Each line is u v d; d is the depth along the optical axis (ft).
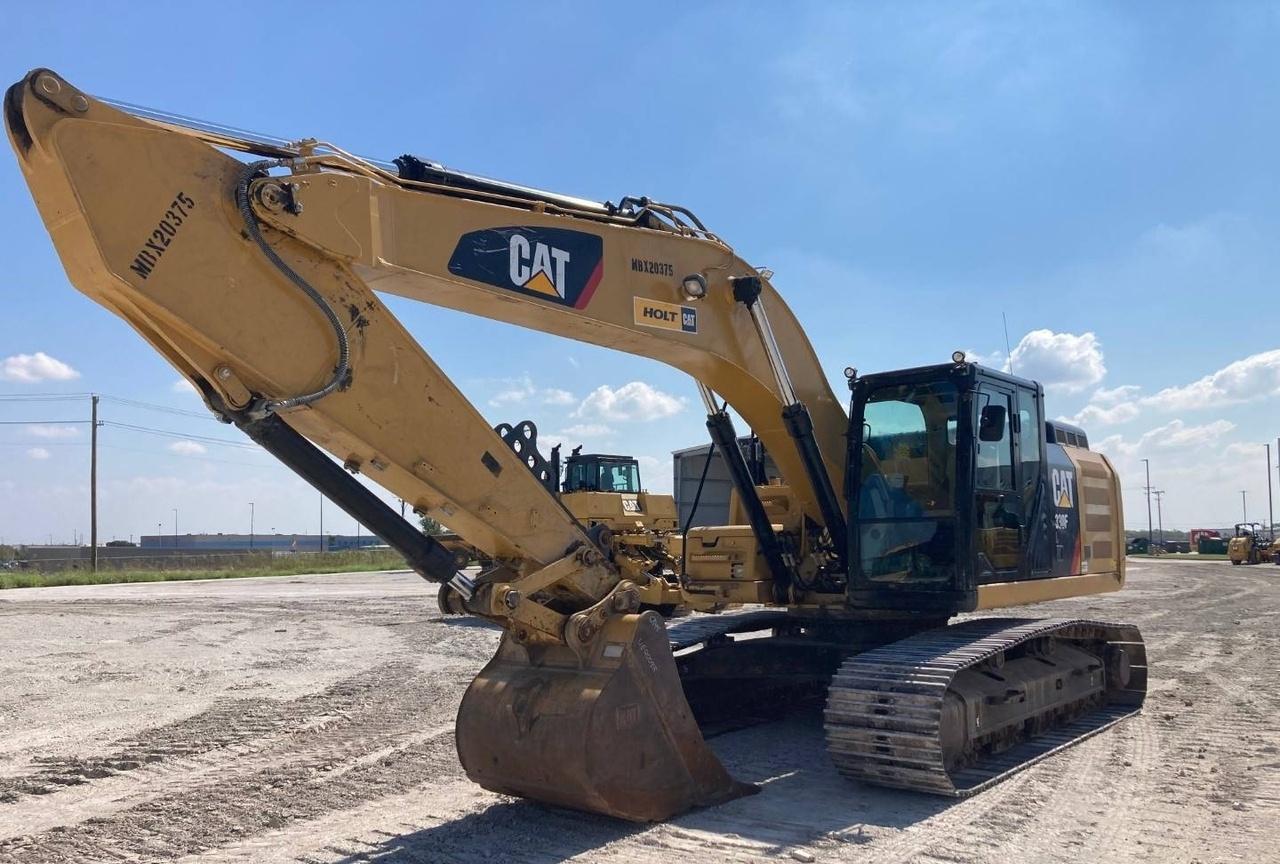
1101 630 30.78
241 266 15.20
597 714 18.38
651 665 19.42
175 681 38.96
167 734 29.12
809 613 28.73
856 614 27.35
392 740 28.14
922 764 20.58
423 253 17.58
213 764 25.57
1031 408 28.50
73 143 13.70
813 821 19.47
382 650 47.98
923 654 22.97
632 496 57.36
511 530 18.61
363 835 19.24
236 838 19.34
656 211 22.81
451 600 18.84
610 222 21.58
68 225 14.06
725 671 28.43
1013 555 27.04
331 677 39.68
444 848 18.22
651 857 17.35
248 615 67.36
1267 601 75.82
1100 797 21.26
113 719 31.45
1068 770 23.67
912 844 18.01
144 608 74.28
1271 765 24.11
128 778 24.26
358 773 24.39
